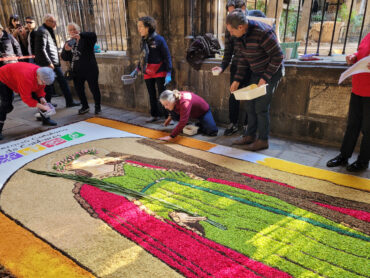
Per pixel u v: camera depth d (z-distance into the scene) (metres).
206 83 4.36
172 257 1.85
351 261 1.79
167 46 4.24
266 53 2.99
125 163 3.18
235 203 2.40
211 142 3.80
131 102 5.39
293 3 7.95
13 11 7.52
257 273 1.71
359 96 2.67
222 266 1.77
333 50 4.99
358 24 6.98
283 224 2.13
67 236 2.07
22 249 1.96
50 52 5.13
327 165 3.03
